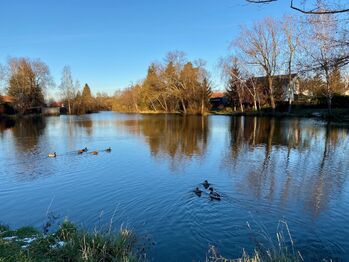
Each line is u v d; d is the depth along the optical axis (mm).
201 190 11180
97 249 6031
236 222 8344
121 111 88938
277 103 50062
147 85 70312
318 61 6266
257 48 45625
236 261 6293
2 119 54219
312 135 25219
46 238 6242
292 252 6805
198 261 6445
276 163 15539
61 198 10742
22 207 9969
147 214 8984
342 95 42781
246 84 53219
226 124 36719
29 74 63688
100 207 9734
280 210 9203
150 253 6664
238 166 14945
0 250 5340
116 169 14727
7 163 16453
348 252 6859
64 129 34750
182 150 19516
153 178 12938
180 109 68500
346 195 10641
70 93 76625
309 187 11539
